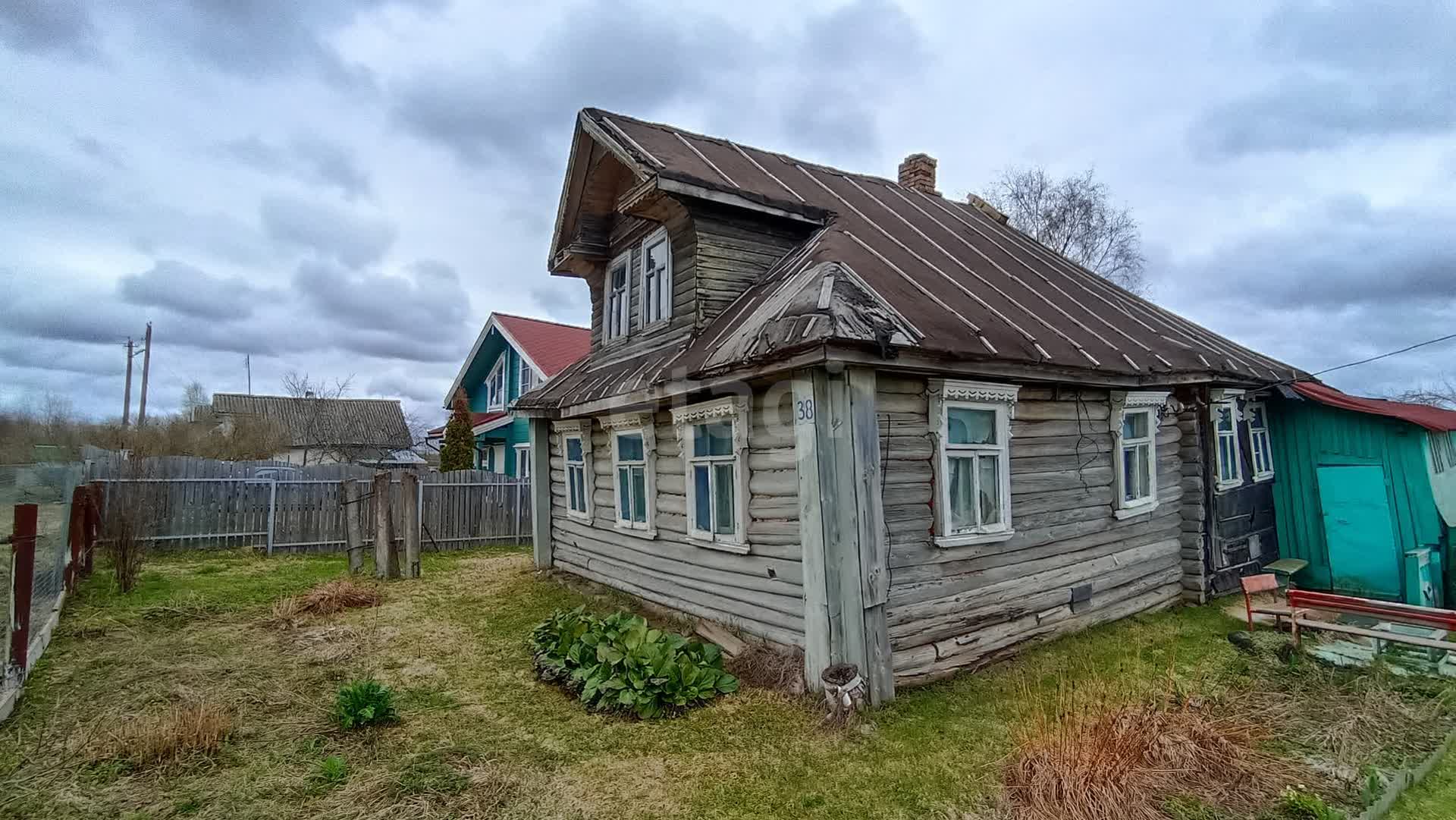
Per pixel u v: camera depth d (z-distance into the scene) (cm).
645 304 931
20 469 1109
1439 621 568
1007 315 691
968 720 502
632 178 997
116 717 496
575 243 1052
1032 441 677
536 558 1122
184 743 445
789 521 591
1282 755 445
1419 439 896
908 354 516
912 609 569
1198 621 764
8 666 523
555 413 1050
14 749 443
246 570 1084
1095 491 739
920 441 587
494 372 2439
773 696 543
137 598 873
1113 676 584
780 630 603
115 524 984
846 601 514
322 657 659
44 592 711
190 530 1232
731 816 382
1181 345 852
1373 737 468
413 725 503
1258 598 866
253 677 595
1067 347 667
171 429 2698
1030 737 439
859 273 633
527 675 619
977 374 584
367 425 3762
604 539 955
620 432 894
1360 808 383
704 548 718
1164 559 835
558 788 412
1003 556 643
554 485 1131
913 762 439
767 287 733
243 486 1276
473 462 2039
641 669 552
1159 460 840
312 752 452
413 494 1100
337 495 1320
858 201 985
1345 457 959
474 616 830
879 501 532
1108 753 402
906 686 557
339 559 1224
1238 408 954
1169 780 397
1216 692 543
